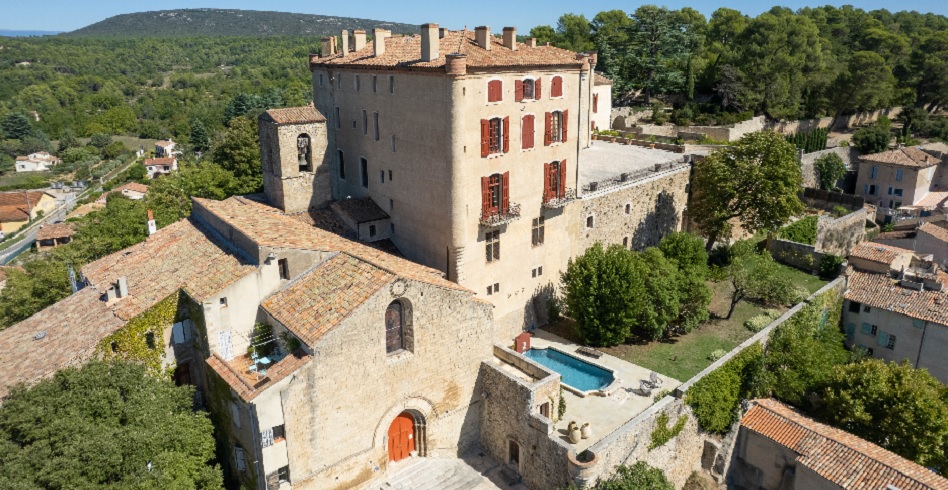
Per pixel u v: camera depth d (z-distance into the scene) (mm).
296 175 48125
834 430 40906
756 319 51469
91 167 170875
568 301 48094
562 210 50250
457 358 36844
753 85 108625
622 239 57750
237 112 160375
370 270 34281
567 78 47406
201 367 36875
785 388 45750
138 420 29031
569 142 49062
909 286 53750
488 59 42031
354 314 31641
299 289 35469
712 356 45844
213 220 42906
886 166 92750
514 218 44844
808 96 115062
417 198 45094
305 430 31484
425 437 37031
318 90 53812
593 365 44906
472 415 38781
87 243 61594
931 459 40062
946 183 95688
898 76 124438
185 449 30812
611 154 70875
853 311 55312
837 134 117062
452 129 40406
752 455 42312
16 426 27375
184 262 39438
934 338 49906
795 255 64312
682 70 113812
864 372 43188
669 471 39594
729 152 60344
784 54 106812
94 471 26141
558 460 33844
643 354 46812
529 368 38156
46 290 55688
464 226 42781
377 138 47875
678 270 50188
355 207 48688
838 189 97062
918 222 78750
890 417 40938
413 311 33875
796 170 59469
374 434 34375
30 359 34188
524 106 44688
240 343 35188
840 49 137500
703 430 41562
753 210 59156
